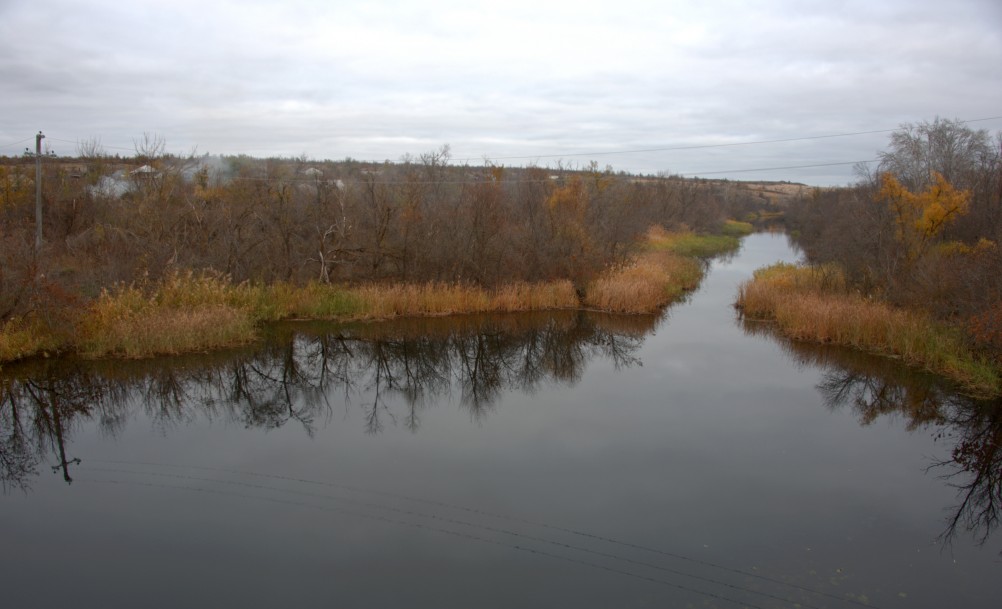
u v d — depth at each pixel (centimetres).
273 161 4225
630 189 5506
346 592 765
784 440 1285
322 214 2673
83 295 1973
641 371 1830
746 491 1048
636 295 2689
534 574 806
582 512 971
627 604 741
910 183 3180
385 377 1816
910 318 1945
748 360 1930
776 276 2955
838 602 746
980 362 1573
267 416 1456
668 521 945
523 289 2706
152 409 1490
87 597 748
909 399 1547
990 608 735
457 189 3250
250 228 2544
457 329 2367
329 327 2308
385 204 2706
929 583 789
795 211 8706
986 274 1677
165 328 1834
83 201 2961
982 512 981
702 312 2703
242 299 2256
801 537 902
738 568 820
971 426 1372
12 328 1744
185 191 2817
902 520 954
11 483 1078
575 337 2275
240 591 764
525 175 3938
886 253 2316
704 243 5556
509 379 1781
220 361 1850
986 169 2858
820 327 2078
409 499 1015
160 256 2284
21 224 2627
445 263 2745
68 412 1456
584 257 2903
